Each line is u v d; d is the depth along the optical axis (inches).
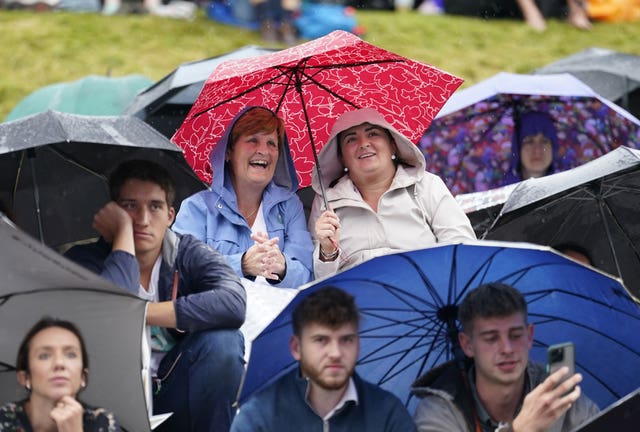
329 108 823.7
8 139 684.7
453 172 1075.3
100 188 760.3
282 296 693.9
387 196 773.9
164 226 677.9
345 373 580.4
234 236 764.6
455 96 1091.9
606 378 612.1
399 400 594.2
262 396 590.9
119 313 598.5
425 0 2218.3
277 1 1953.7
